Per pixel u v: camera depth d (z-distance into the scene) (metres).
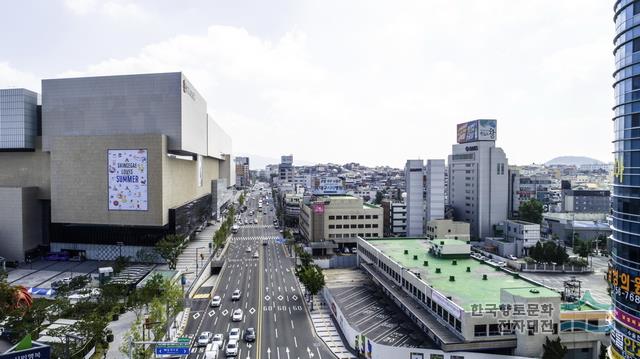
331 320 84.38
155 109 139.50
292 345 71.94
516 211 198.38
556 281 116.75
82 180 130.38
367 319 76.81
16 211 128.50
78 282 93.31
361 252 119.62
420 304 72.69
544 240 166.75
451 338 58.34
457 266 83.94
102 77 140.50
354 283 104.44
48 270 119.38
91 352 64.06
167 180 134.62
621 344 52.19
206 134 199.38
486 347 56.91
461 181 180.50
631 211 51.50
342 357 67.25
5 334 67.88
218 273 125.06
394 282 86.75
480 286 70.12
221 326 80.81
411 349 59.41
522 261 136.75
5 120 139.75
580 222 173.00
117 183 129.38
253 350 69.81
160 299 71.62
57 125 141.25
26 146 140.00
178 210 138.50
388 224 183.00
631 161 51.84
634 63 51.62
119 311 82.94
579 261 129.75
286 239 163.75
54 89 141.00
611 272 55.56
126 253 132.12
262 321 83.75
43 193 139.50
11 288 70.62
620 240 53.41
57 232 133.50
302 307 92.75
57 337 64.94
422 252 98.19
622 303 52.41
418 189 166.50
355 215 161.25
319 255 150.62
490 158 168.62
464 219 178.62
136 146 128.88
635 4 51.34
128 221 129.50
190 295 101.06
